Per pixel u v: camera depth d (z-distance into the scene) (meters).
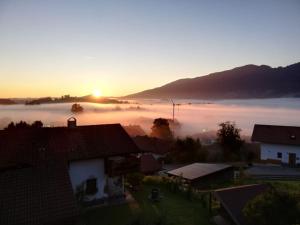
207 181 37.97
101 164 26.20
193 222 23.28
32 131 26.75
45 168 19.36
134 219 22.94
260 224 17.67
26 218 16.25
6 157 23.72
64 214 17.12
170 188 32.25
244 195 22.44
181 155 62.06
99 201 26.03
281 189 18.84
